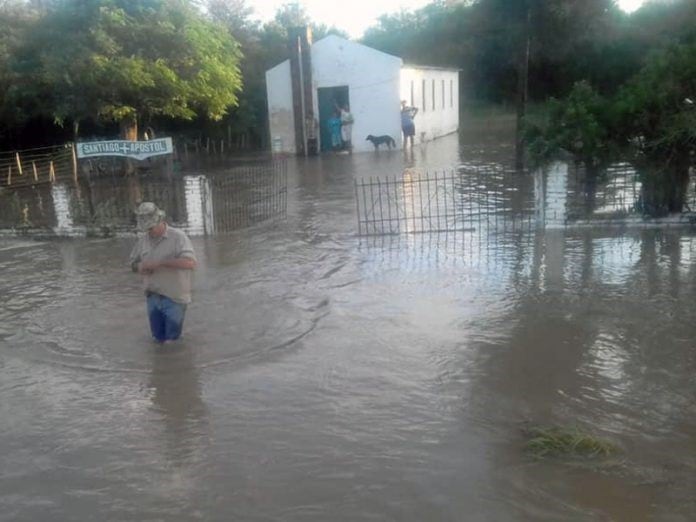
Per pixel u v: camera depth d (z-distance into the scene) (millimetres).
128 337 7852
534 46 20578
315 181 20438
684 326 7641
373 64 28406
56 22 21641
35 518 4625
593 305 8414
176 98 22781
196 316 8438
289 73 28500
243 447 5430
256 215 15062
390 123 28875
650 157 11742
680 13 24641
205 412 6039
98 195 17500
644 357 6891
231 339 7660
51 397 6441
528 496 4680
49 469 5223
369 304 8703
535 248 11117
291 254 11445
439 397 6152
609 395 6117
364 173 21750
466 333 7637
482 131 38562
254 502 4715
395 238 12242
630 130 11703
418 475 4961
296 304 8805
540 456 5141
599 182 12234
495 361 6895
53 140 26953
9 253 12516
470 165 22344
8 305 9328
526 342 7344
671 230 11875
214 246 12242
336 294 9156
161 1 22391
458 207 14719
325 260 10953
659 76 11461
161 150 14891
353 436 5527
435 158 25125
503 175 19156
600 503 4590
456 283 9445
